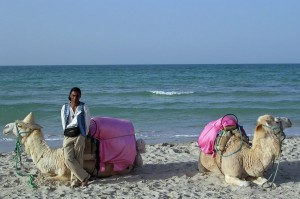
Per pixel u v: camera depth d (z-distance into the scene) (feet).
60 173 25.81
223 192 24.00
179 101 89.76
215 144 25.91
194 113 69.97
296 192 23.89
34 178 26.94
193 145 39.47
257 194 23.54
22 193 24.59
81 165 25.30
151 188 25.05
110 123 26.81
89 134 26.07
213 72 268.41
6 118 67.36
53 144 44.83
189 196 23.49
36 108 75.97
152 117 66.39
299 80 168.25
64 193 24.23
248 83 152.76
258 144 24.71
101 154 26.23
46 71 318.45
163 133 51.65
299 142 40.98
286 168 29.27
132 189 24.95
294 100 89.25
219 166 25.84
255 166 24.66
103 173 26.84
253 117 66.28
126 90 122.31
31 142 26.08
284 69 337.72
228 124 25.93
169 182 26.30
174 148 37.91
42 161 25.95
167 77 202.18
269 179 26.00
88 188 25.05
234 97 99.30
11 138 48.39
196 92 108.37
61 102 85.92
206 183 25.86
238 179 25.04
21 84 150.30
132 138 27.50
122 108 74.84
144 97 100.99
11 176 28.37
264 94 105.81
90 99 96.73
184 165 30.76
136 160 28.55
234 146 25.16
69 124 25.14
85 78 195.31
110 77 204.95
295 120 63.16
